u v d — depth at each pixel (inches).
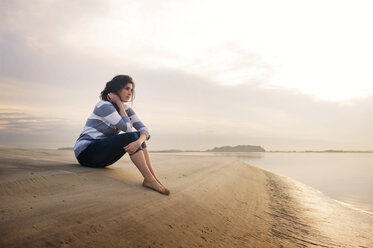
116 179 104.1
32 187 75.4
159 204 86.8
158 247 60.8
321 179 458.9
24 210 58.2
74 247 49.4
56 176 90.3
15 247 44.0
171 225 74.9
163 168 187.0
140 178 118.7
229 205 125.4
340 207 200.5
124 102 115.1
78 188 83.2
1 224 49.6
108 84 112.4
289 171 634.2
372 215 179.9
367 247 103.3
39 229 51.3
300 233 108.0
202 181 161.5
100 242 54.0
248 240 85.2
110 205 73.2
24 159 123.3
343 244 102.5
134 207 76.8
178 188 120.0
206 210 102.4
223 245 75.1
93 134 107.0
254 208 137.4
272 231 103.0
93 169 111.4
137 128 115.1
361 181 427.8
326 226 129.3
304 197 230.8
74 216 60.6
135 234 62.4
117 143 102.7
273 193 223.3
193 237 73.5
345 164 1125.7
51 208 62.3
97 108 106.7
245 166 464.1
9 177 79.8
